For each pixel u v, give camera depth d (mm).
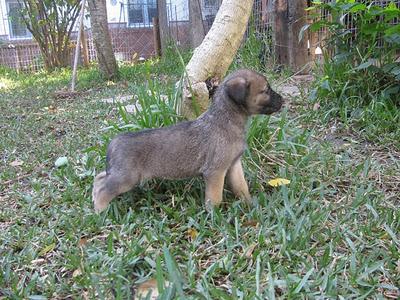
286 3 1988
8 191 1013
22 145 1339
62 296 621
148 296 560
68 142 1288
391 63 1251
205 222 786
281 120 1086
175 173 872
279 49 2035
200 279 628
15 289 626
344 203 839
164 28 3439
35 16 3447
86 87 2357
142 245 724
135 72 2699
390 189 908
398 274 626
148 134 872
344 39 1372
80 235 777
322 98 1359
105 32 2514
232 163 852
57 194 956
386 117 1192
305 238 695
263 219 781
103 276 639
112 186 844
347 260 646
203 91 1052
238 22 1088
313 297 571
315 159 1024
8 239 779
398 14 1226
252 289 592
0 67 3523
